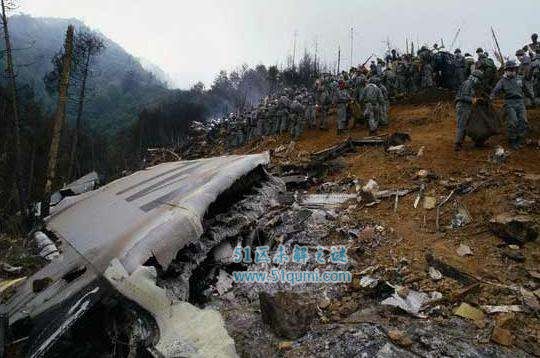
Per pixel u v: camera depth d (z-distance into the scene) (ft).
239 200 19.45
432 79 50.98
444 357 10.90
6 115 79.36
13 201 53.42
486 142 29.50
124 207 18.06
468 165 26.12
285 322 12.87
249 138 68.80
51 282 13.71
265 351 12.17
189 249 15.25
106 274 11.66
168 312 10.82
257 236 19.53
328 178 31.60
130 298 10.88
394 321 12.97
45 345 10.06
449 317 13.01
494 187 21.77
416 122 41.47
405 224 20.72
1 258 21.61
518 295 13.61
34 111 118.52
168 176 22.21
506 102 27.02
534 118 32.07
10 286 17.31
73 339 11.70
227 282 16.70
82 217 20.54
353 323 13.10
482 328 12.23
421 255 17.39
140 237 13.00
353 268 17.43
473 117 27.76
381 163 30.96
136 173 30.19
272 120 62.49
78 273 13.37
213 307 15.15
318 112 58.80
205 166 21.56
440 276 15.46
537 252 16.02
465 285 14.64
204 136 103.60
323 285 16.20
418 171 27.04
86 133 177.06
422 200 22.94
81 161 141.08
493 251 16.66
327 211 24.04
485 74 30.78
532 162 24.66
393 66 54.39
